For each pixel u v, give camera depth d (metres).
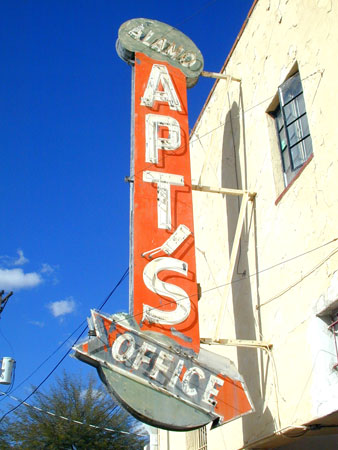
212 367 8.48
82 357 7.94
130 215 10.13
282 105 10.41
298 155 9.74
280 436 8.39
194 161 17.02
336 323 7.73
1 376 15.84
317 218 8.39
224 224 13.27
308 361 7.93
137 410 7.70
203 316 14.30
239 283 11.35
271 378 9.02
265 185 10.64
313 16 9.51
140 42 12.05
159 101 11.45
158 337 8.54
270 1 11.45
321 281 7.96
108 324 8.25
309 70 9.36
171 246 9.69
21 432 20.88
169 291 9.15
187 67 12.20
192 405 8.03
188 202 10.38
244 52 12.73
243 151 12.20
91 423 21.50
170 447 15.79
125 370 7.98
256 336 9.94
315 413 7.49
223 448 10.95
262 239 10.38
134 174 10.33
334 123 8.27
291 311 8.73
